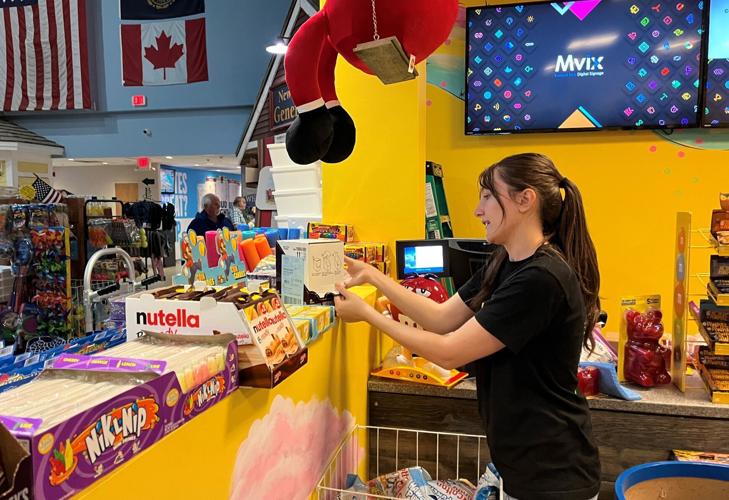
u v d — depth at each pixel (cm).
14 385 103
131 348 104
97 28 990
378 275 182
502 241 142
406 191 259
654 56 350
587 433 136
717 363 193
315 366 156
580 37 360
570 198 138
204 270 177
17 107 990
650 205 369
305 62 155
